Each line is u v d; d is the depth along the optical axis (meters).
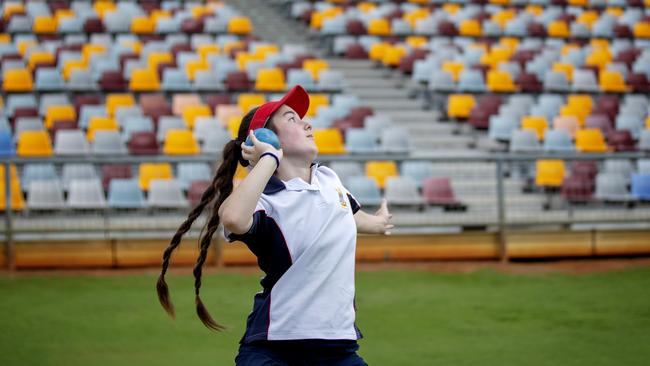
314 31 32.03
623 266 15.00
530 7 35.41
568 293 12.65
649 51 30.20
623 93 27.19
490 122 22.80
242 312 11.34
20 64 23.83
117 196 16.12
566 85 26.64
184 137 19.59
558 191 18.98
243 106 22.84
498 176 15.55
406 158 15.12
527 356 9.20
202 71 24.33
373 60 28.84
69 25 28.02
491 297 12.38
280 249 4.43
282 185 4.49
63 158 14.62
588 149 21.78
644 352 9.33
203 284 13.23
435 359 9.09
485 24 31.81
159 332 10.36
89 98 22.20
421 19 31.42
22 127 19.94
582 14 34.38
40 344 9.82
